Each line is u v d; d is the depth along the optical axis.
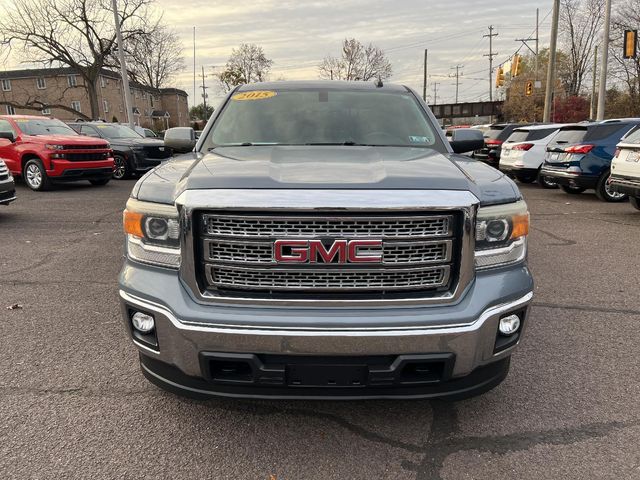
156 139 16.61
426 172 2.51
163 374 2.57
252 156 2.99
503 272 2.56
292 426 2.82
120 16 38.78
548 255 6.51
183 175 2.67
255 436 2.73
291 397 2.40
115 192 12.59
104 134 15.84
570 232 7.98
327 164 2.68
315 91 4.10
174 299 2.39
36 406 2.99
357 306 2.33
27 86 63.56
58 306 4.61
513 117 59.84
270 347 2.30
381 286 2.34
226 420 2.87
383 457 2.56
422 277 2.37
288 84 4.24
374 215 2.27
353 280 2.32
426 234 2.32
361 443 2.67
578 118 52.84
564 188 12.67
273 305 2.33
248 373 2.38
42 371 3.40
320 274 2.31
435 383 2.41
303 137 3.62
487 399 3.09
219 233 2.32
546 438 2.71
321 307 2.33
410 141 3.62
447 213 2.34
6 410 2.94
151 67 53.34
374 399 2.42
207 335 2.32
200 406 3.00
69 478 2.39
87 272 5.68
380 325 2.29
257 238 2.29
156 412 2.94
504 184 2.68
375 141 3.59
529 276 2.64
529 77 56.44
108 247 6.86
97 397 3.09
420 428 2.80
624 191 8.70
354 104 3.95
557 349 3.76
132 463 2.50
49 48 38.78
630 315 4.42
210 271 2.36
